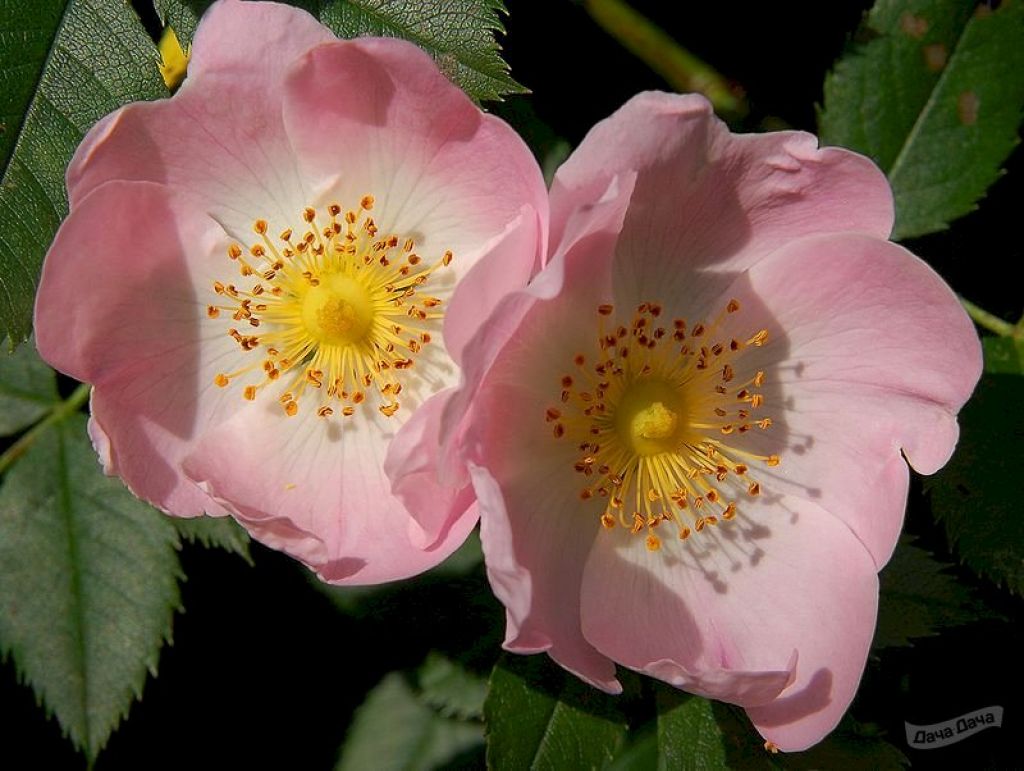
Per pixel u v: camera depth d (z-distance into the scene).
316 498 0.17
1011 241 0.20
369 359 0.18
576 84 0.19
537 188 0.16
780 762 0.18
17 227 0.17
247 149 0.17
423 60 0.16
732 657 0.17
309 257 0.18
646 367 0.18
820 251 0.17
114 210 0.17
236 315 0.18
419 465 0.16
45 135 0.17
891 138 0.19
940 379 0.17
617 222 0.16
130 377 0.17
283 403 0.18
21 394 0.20
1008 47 0.19
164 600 0.19
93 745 0.19
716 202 0.17
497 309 0.15
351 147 0.17
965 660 0.19
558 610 0.17
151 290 0.17
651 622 0.17
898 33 0.19
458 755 0.21
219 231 0.17
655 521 0.18
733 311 0.17
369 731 0.21
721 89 0.19
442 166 0.17
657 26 0.19
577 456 0.17
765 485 0.18
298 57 0.16
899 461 0.17
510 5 0.19
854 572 0.17
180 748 0.22
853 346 0.17
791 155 0.16
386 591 0.20
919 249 0.20
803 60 0.20
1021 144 0.20
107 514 0.19
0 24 0.17
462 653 0.19
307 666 0.21
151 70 0.17
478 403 0.16
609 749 0.17
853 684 0.17
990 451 0.19
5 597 0.19
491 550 0.15
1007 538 0.18
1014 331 0.19
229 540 0.19
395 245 0.17
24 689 0.22
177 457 0.17
